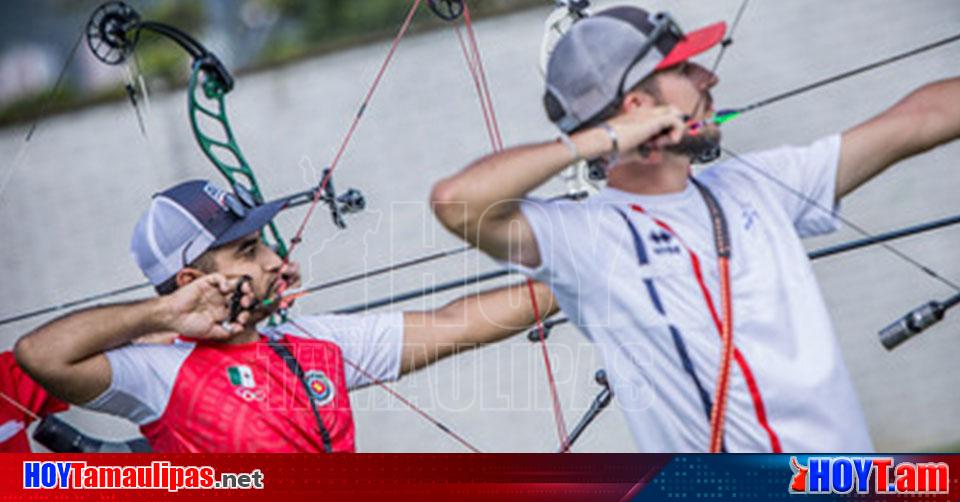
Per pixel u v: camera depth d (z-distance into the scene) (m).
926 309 11.14
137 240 10.88
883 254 17.72
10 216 20.03
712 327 9.15
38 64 22.70
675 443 9.41
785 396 9.16
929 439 16.80
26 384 12.43
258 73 20.52
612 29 9.32
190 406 10.50
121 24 12.65
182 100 21.03
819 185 9.88
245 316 10.45
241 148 20.09
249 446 10.50
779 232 9.53
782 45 18.75
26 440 12.55
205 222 10.73
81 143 20.44
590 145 8.96
